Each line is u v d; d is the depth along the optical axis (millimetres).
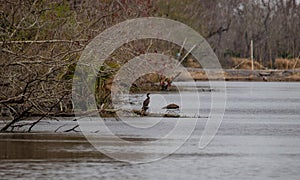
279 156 51188
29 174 44000
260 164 48031
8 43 58875
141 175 44219
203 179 43344
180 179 43312
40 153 50906
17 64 58375
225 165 47656
